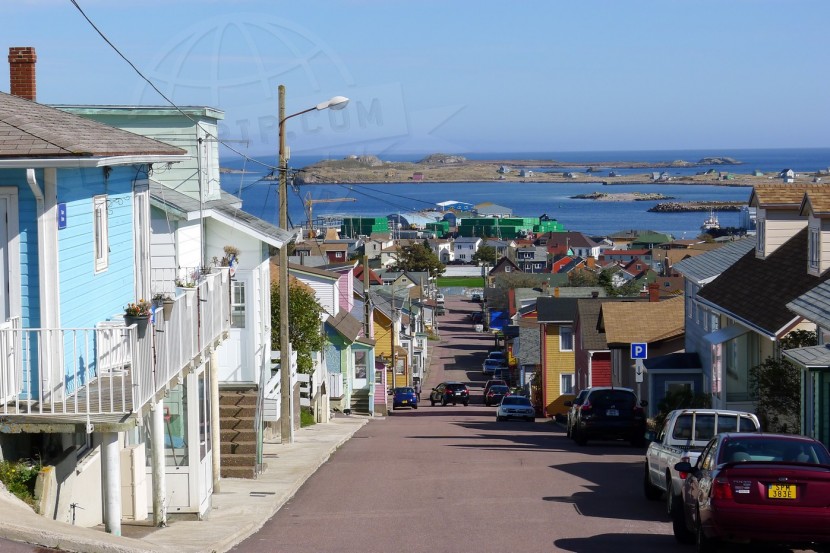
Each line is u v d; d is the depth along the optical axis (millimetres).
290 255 67312
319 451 29781
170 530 16312
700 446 17938
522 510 18625
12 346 14164
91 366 16438
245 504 19406
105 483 13922
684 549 14797
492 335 145750
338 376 54062
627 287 104125
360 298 72875
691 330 45312
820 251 29078
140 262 19812
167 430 18984
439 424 50594
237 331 29094
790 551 14578
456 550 14750
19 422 13656
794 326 27844
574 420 35281
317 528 16953
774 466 13008
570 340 70438
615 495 20688
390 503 19734
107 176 17500
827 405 20453
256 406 25609
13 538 11500
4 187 14586
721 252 45188
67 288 15312
